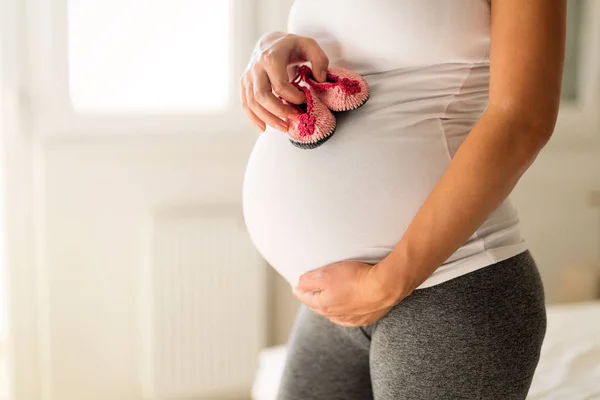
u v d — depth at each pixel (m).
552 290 2.85
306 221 0.96
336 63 1.02
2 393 2.66
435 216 0.82
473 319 0.86
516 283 0.89
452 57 0.91
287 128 0.97
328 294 0.92
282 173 0.99
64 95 2.32
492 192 0.81
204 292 2.39
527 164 0.82
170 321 2.37
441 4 0.90
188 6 2.40
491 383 0.87
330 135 0.94
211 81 2.46
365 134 0.93
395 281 0.84
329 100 0.94
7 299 2.35
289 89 0.95
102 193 2.36
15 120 2.28
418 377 0.89
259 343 2.47
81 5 2.31
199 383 2.43
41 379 2.40
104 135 2.36
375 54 0.95
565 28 0.82
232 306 2.43
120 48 2.36
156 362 2.38
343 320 0.94
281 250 1.01
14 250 2.33
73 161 2.33
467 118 0.95
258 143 1.08
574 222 2.83
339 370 1.12
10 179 2.30
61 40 2.30
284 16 2.47
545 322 0.92
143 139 2.39
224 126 2.46
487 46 0.92
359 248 0.92
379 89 0.95
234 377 2.46
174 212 2.42
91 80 2.35
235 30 2.44
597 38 2.71
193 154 2.43
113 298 2.41
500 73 0.81
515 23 0.81
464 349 0.86
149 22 2.38
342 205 0.93
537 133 0.81
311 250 0.96
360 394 1.14
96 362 2.42
